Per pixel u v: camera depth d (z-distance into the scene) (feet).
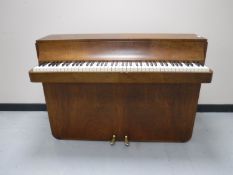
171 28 7.43
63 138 6.77
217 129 7.29
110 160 5.93
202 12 7.23
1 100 8.59
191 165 5.70
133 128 6.41
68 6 7.33
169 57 5.62
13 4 7.34
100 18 7.42
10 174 5.44
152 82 5.23
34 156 6.10
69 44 5.80
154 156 6.05
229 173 5.40
